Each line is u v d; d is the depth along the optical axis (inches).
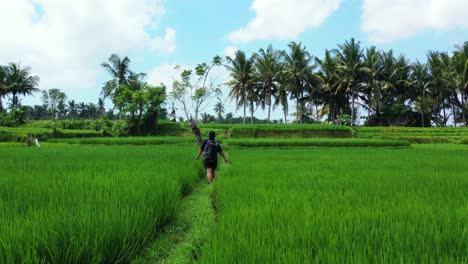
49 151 739.4
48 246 136.1
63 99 3309.5
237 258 128.6
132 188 243.8
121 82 2329.0
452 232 146.9
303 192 257.4
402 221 164.2
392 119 2436.0
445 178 334.3
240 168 446.3
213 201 302.8
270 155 721.0
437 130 2001.7
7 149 837.8
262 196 243.6
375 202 211.5
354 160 585.0
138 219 181.9
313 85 2385.6
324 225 160.1
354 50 2279.8
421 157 664.4
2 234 139.3
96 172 343.9
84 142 1380.4
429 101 2432.3
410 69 2445.9
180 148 951.0
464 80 2249.0
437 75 2319.1
